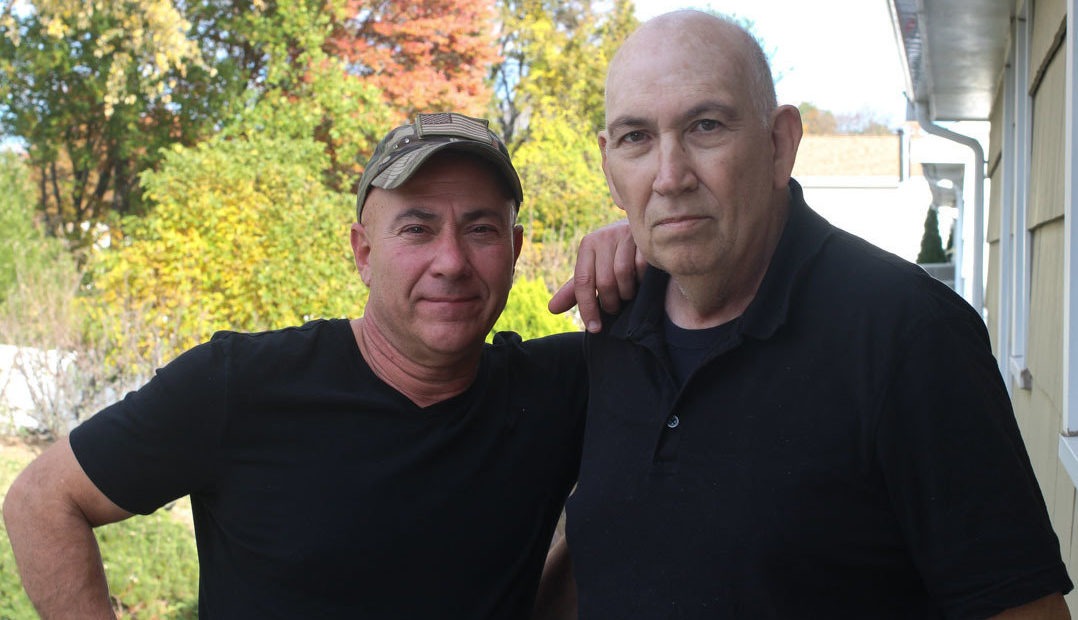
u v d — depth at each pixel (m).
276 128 12.77
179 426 1.76
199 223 9.16
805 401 1.43
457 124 1.82
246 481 1.79
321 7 14.00
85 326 8.41
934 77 6.82
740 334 1.49
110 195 14.78
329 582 1.75
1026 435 4.64
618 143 1.54
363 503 1.76
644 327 1.64
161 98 13.28
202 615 1.89
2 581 4.32
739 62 1.47
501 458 1.88
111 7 11.79
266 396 1.79
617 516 1.59
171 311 8.68
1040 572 1.28
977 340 1.38
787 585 1.42
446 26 14.93
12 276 9.99
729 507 1.46
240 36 13.62
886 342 1.38
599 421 1.70
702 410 1.51
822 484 1.40
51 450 1.81
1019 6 4.57
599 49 20.03
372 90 13.29
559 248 12.41
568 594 2.02
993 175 7.95
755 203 1.50
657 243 1.51
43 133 13.09
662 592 1.51
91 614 1.75
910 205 25.05
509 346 1.99
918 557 1.37
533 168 13.48
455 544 1.81
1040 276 3.83
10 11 12.20
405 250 1.78
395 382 1.83
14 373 8.28
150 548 5.12
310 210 9.50
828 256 1.50
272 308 9.25
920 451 1.34
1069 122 2.43
